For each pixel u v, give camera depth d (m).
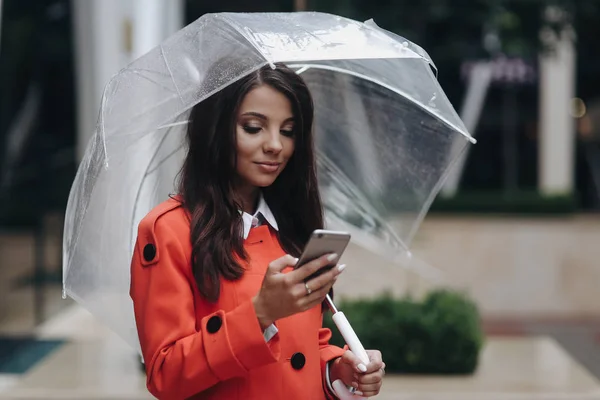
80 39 8.93
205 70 2.95
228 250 2.87
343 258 14.37
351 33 3.14
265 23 3.08
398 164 4.01
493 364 8.01
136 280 2.89
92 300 3.48
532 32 9.92
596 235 19.16
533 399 6.91
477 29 10.19
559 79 24.91
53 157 15.40
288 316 2.64
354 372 2.91
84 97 8.80
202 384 2.69
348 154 4.10
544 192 24.55
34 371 7.65
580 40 10.95
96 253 3.43
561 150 25.19
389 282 13.13
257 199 3.13
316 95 3.94
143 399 6.80
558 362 8.10
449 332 7.48
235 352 2.62
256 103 2.89
